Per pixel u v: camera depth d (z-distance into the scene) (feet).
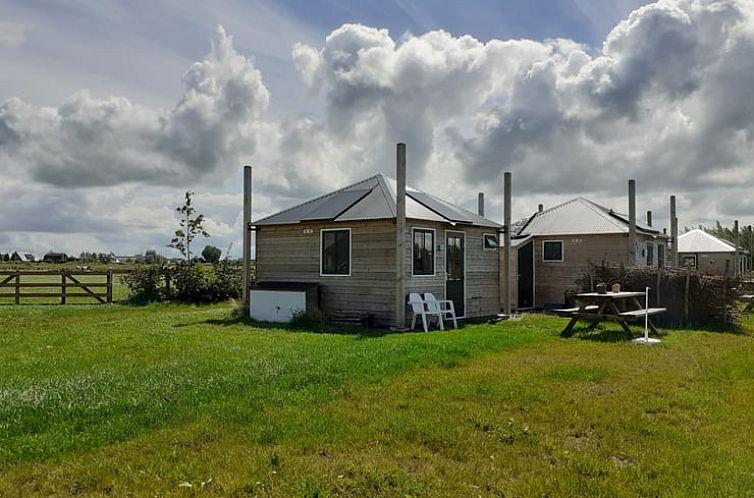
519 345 34.24
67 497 13.01
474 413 19.02
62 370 27.63
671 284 48.67
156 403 19.99
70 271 70.13
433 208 53.57
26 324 50.14
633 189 70.08
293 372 24.73
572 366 26.91
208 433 17.02
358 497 12.94
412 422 17.93
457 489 13.37
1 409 19.12
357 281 49.08
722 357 30.32
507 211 58.03
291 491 13.10
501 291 64.13
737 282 47.55
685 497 12.85
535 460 15.20
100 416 18.70
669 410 19.88
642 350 32.48
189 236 75.51
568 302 69.82
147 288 71.20
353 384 22.80
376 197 52.34
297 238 53.78
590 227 73.26
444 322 50.55
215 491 13.15
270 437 16.65
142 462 14.88
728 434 17.28
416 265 49.01
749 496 12.92
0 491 13.19
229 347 34.17
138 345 35.47
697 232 121.80
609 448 16.06
